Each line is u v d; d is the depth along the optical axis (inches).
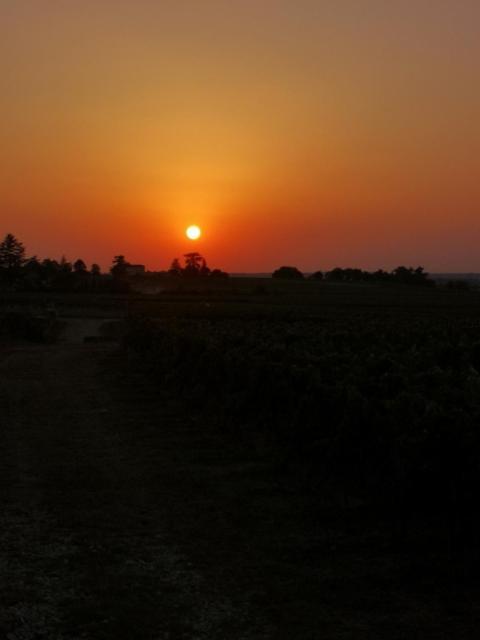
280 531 349.4
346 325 1611.7
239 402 591.5
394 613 254.8
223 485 437.4
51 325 2215.8
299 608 259.6
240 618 251.4
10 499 405.1
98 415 705.6
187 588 278.8
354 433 394.3
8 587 278.8
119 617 251.4
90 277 5644.7
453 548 313.3
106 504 396.8
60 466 486.6
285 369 535.2
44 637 235.9
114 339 2069.4
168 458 512.7
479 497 304.8
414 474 326.6
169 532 348.8
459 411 322.0
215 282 7057.1
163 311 2763.3
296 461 468.8
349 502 395.2
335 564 303.9
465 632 239.1
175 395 842.2
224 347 774.5
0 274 5196.9
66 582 284.8
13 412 720.3
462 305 3917.3
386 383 486.3
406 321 2011.6
